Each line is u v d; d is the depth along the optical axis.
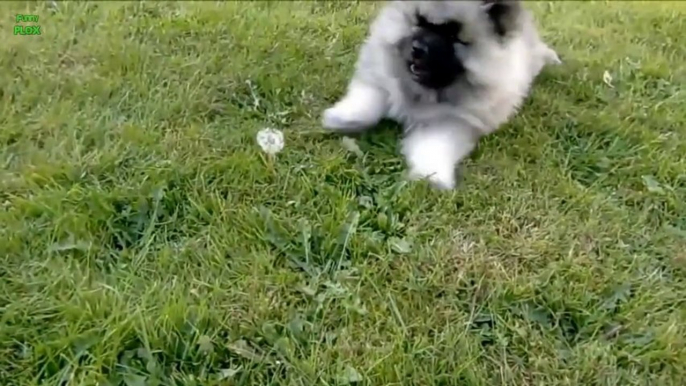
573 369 0.70
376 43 1.02
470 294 0.77
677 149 1.03
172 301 0.70
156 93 1.04
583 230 0.87
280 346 0.69
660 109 1.13
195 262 0.77
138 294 0.72
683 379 0.69
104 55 1.11
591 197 0.92
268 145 0.94
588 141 1.04
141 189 0.84
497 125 1.03
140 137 0.93
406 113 1.02
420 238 0.84
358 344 0.70
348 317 0.72
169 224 0.82
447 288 0.77
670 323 0.75
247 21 1.25
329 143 0.97
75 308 0.69
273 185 0.88
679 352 0.72
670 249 0.86
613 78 1.21
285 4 1.37
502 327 0.74
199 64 1.11
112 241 0.79
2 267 0.74
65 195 0.83
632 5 1.60
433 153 0.95
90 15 1.23
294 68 1.12
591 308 0.76
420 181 0.90
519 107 1.08
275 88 1.06
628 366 0.71
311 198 0.87
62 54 1.11
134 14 1.26
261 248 0.80
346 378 0.66
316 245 0.81
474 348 0.70
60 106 0.98
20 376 0.64
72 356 0.65
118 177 0.88
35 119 0.96
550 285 0.79
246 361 0.67
